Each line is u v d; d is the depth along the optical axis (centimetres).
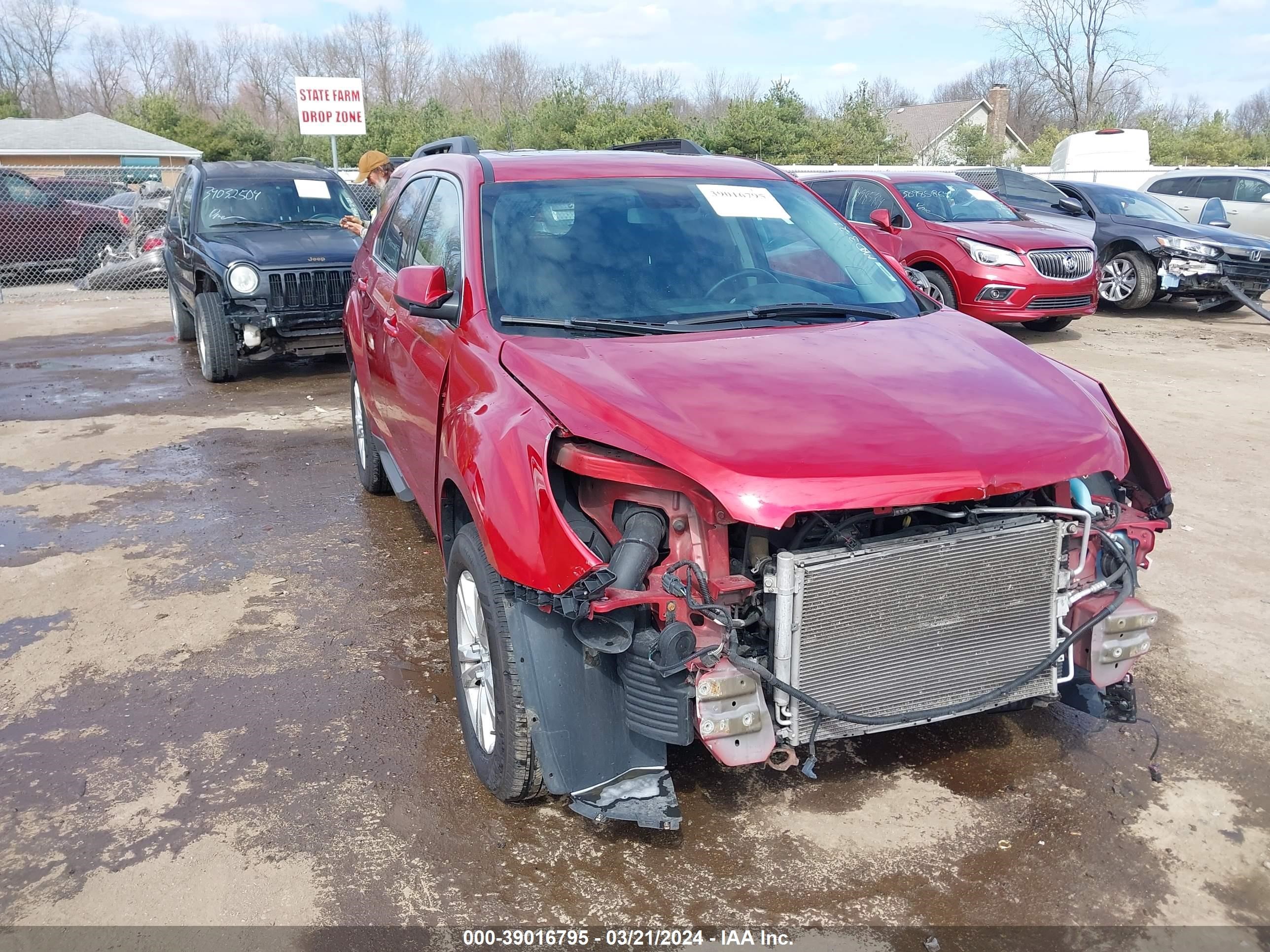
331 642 434
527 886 281
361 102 2667
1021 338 1197
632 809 269
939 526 281
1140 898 275
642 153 469
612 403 280
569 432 276
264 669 410
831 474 254
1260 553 516
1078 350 1105
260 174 1081
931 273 1134
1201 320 1353
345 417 845
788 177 462
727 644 256
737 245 398
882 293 399
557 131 3459
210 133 4200
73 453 739
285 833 306
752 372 304
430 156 517
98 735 363
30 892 282
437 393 373
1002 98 6125
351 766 341
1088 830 303
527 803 318
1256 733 354
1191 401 849
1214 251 1308
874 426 274
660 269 379
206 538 561
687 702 259
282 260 926
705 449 260
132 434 793
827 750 344
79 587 495
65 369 1070
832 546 265
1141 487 321
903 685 275
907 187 1222
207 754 349
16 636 443
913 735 353
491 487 283
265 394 939
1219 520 564
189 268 999
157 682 400
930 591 272
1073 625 302
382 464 545
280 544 550
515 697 285
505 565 271
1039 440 277
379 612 463
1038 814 310
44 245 1897
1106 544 301
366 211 1143
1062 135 4653
